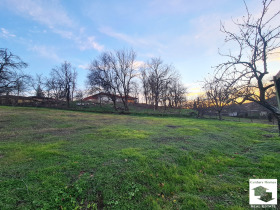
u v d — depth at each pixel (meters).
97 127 9.09
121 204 2.35
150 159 3.92
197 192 2.71
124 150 4.57
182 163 3.92
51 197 2.35
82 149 4.66
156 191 2.73
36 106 24.77
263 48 3.16
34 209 2.11
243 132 9.05
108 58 29.80
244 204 2.34
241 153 5.14
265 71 3.12
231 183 2.99
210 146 5.53
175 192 2.72
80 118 13.73
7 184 2.60
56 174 3.00
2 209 2.06
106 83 28.95
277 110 3.04
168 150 4.78
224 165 3.92
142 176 3.09
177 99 34.91
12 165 3.37
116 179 2.92
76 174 3.06
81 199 2.41
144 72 38.94
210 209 2.25
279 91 2.68
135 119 15.41
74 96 35.84
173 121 14.46
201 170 3.62
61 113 17.41
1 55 21.89
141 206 2.33
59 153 4.20
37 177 2.86
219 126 11.55
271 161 4.02
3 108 17.77
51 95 36.62
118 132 7.53
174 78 36.03
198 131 8.50
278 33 3.11
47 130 7.89
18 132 7.21
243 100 3.35
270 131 9.69
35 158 3.82
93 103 35.44
